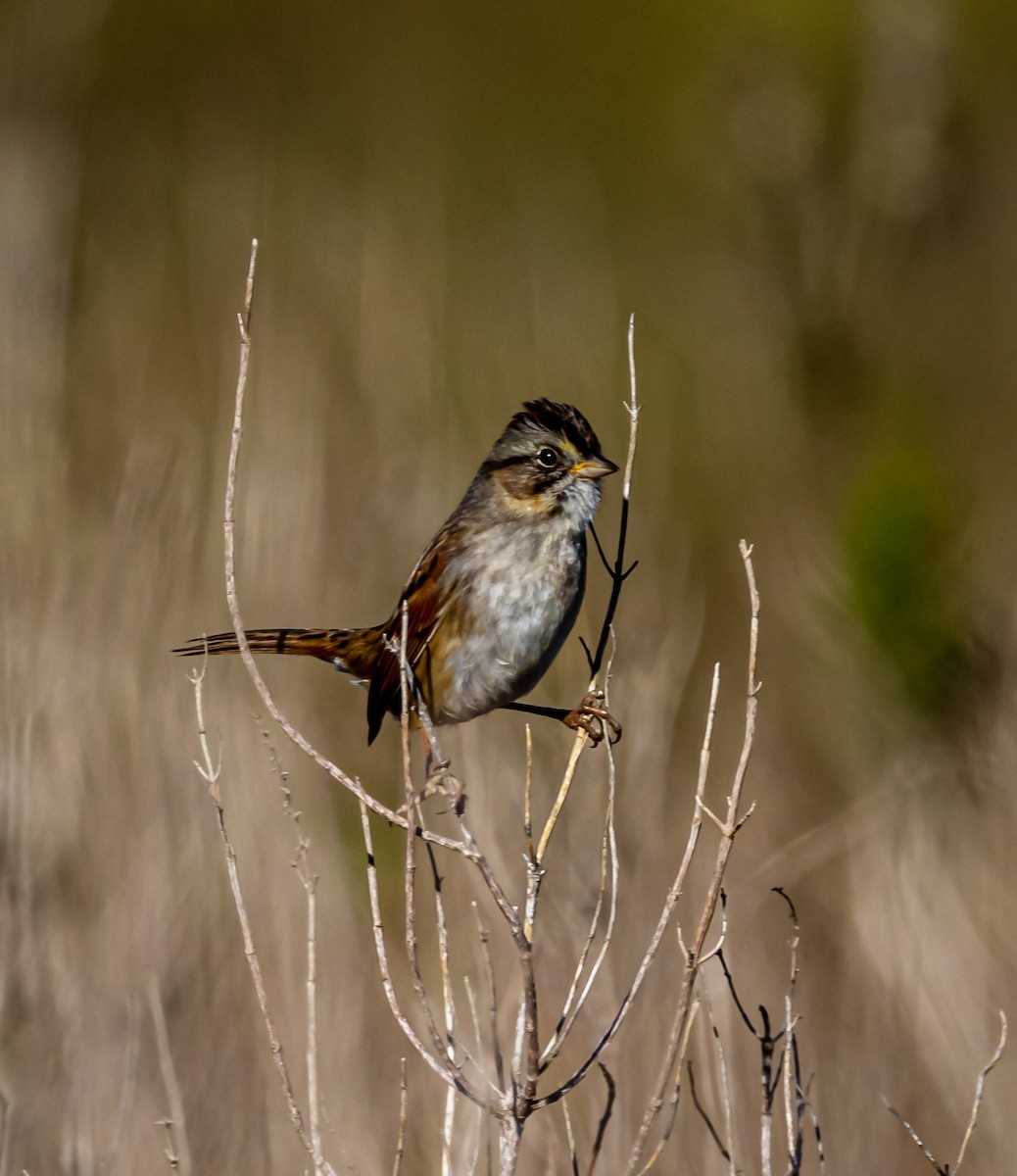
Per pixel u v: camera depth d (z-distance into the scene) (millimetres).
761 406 18172
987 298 18281
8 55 15328
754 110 16766
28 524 11492
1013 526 12797
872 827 11188
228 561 6371
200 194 20703
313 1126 6434
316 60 29891
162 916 9594
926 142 16641
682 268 22906
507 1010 8938
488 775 9672
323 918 9922
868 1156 9242
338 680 12297
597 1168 8211
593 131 27891
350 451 14297
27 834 9656
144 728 10586
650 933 9633
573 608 9172
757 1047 9781
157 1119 8633
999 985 9828
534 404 9203
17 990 9164
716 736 13492
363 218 18938
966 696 11211
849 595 11570
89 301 16859
